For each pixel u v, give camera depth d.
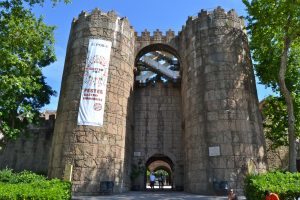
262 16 23.31
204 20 27.94
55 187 13.10
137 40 33.28
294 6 21.12
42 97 31.30
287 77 27.44
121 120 26.64
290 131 22.19
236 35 26.83
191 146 25.64
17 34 19.81
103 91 25.75
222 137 23.48
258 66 28.41
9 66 19.33
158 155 32.22
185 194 23.52
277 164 32.66
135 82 33.00
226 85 24.88
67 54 28.95
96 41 27.00
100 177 23.52
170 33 33.50
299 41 25.05
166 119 32.19
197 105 25.86
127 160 28.27
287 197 12.88
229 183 22.20
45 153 33.38
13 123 27.33
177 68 36.47
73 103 25.39
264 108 30.45
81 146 23.92
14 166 33.09
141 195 22.75
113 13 28.77
